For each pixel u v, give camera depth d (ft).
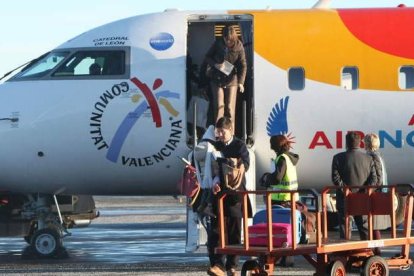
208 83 55.93
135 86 54.60
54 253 55.57
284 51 55.21
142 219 94.94
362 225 44.21
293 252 38.70
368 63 55.16
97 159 54.80
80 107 54.54
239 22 57.11
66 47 56.29
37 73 55.98
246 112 55.93
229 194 40.93
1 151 54.85
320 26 55.83
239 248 40.24
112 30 56.59
